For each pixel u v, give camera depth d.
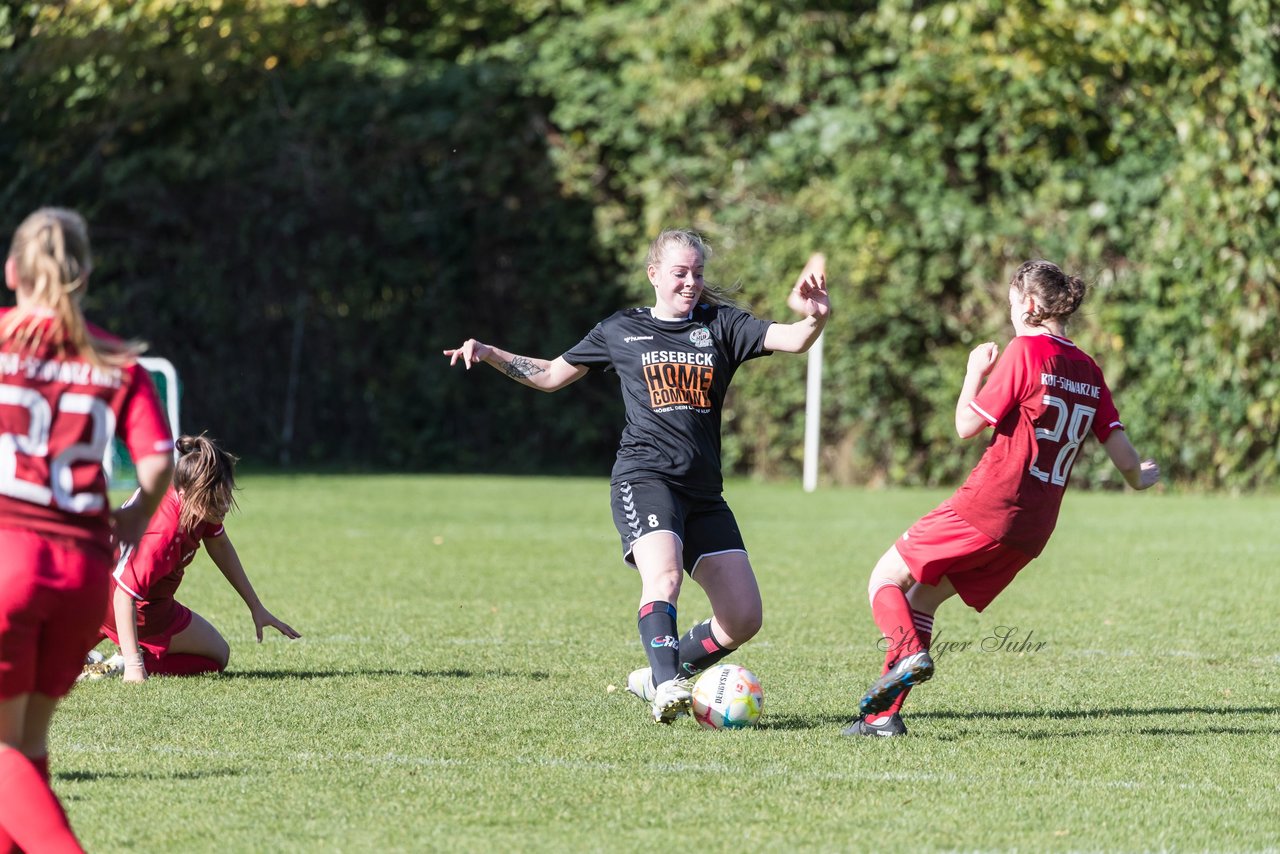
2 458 13.16
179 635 24.19
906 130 71.44
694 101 72.94
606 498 60.84
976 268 67.31
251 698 22.34
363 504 57.50
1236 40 62.44
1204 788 17.39
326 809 16.11
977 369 20.11
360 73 76.62
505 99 75.75
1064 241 66.25
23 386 13.27
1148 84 66.12
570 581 36.88
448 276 75.31
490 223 75.06
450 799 16.55
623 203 75.19
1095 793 17.12
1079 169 67.06
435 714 21.23
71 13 66.50
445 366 75.69
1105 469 68.12
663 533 20.39
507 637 28.58
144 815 15.81
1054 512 20.28
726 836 15.26
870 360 68.56
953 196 68.44
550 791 16.92
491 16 87.06
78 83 69.12
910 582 20.95
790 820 15.87
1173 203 64.69
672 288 20.98
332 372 76.38
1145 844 15.12
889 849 14.88
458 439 76.50
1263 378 65.25
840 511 56.50
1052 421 19.92
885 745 19.52
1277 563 41.88
